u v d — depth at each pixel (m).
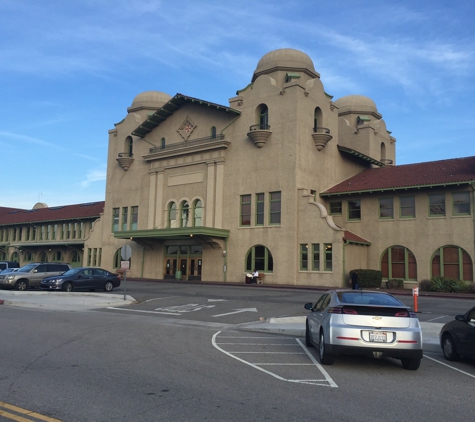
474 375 9.27
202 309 20.28
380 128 48.28
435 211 32.81
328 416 6.20
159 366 8.96
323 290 30.83
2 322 14.77
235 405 6.55
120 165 48.56
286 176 35.78
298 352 11.14
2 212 75.44
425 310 20.06
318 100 38.62
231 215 38.75
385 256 34.81
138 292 28.72
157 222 43.75
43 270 29.89
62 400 6.56
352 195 36.59
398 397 7.32
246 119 38.84
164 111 44.00
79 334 12.73
